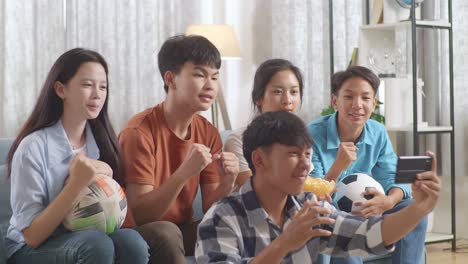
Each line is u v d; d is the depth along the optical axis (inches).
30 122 93.7
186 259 101.5
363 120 119.3
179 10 187.5
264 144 72.1
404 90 171.5
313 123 122.7
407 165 68.4
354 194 106.0
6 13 164.1
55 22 170.2
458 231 196.7
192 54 102.8
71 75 92.4
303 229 65.4
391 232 70.7
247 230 73.0
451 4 178.1
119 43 177.8
